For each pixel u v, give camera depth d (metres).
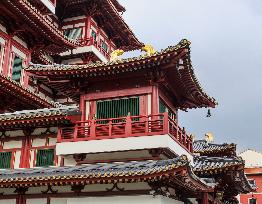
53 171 23.67
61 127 26.61
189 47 23.08
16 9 35.50
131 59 24.62
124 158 24.58
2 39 37.31
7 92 34.88
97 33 55.25
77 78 27.02
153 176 19.73
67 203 23.05
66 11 53.12
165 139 23.30
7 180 22.39
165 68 24.94
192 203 27.36
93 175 20.59
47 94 47.81
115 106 26.47
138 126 24.34
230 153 38.75
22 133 28.16
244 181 32.06
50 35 40.47
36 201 24.14
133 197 21.72
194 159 29.55
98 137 24.80
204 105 31.81
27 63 40.62
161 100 27.11
